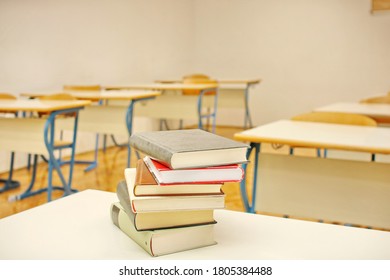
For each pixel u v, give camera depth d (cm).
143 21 614
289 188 183
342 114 222
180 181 66
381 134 184
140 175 68
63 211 85
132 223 69
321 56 668
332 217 177
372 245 70
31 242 70
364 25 635
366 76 643
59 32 466
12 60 412
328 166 176
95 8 518
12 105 278
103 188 350
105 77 544
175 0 691
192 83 551
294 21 678
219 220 81
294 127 206
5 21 402
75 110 294
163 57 669
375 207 170
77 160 458
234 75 732
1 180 370
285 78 696
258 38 707
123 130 368
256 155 187
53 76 462
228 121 744
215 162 68
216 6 731
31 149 283
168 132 80
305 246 69
